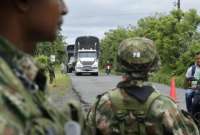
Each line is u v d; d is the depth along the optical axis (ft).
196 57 44.14
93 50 202.08
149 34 199.52
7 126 4.99
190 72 44.04
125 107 12.73
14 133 5.01
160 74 169.68
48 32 6.06
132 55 12.85
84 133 6.97
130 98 12.64
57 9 6.16
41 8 5.96
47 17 6.01
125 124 12.71
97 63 201.16
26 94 5.44
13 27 5.81
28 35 5.93
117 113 12.75
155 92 12.75
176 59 186.91
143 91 12.67
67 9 6.51
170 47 187.62
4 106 5.11
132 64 12.79
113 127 12.85
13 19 5.81
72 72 236.63
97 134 13.12
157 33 194.49
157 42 190.49
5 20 5.78
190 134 12.62
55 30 6.16
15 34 5.83
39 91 5.84
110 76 195.52
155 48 13.15
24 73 5.64
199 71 43.57
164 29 193.57
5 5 5.76
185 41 191.93
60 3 6.31
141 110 12.57
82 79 164.96
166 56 188.65
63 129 5.83
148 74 12.98
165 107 12.50
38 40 6.04
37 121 5.40
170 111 12.49
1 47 5.53
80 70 199.72
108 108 12.85
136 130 12.66
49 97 6.15
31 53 6.04
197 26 195.52
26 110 5.24
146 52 12.88
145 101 12.59
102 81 150.51
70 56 237.86
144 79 12.91
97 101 13.15
